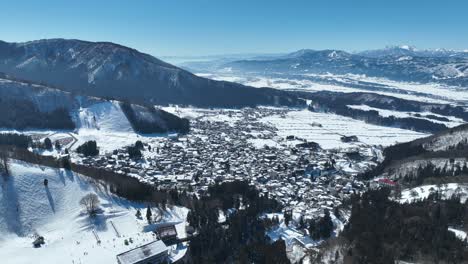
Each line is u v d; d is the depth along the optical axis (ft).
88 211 576.61
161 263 466.29
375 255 412.16
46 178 628.69
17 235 526.98
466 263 397.39
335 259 434.71
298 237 552.00
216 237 509.76
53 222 559.38
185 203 646.33
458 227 506.07
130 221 566.77
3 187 579.89
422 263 400.06
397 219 501.15
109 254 480.23
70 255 479.82
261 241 503.20
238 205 636.07
